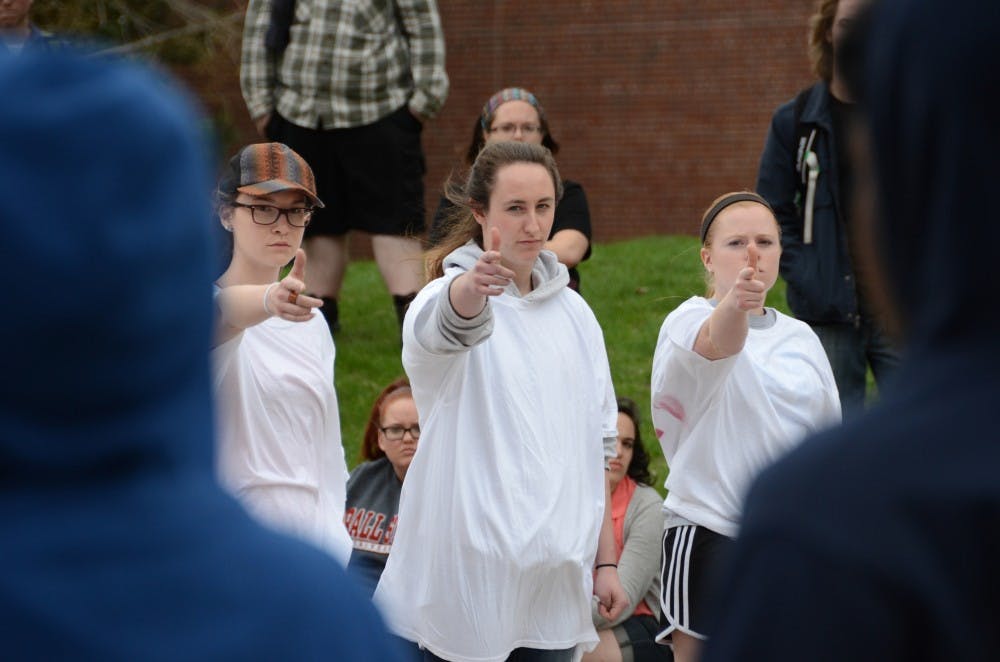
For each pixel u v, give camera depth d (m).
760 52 49.91
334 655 3.74
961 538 3.40
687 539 13.05
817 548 3.43
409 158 25.66
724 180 50.38
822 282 17.81
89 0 38.31
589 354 12.73
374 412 16.52
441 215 18.34
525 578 11.76
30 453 3.49
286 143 25.61
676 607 13.12
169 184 3.54
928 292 3.75
